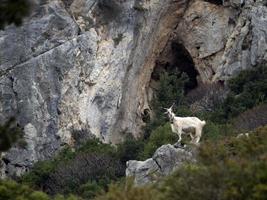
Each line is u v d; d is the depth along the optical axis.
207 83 184.00
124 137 172.62
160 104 179.62
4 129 71.25
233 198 73.06
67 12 172.38
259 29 177.50
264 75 173.00
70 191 144.62
